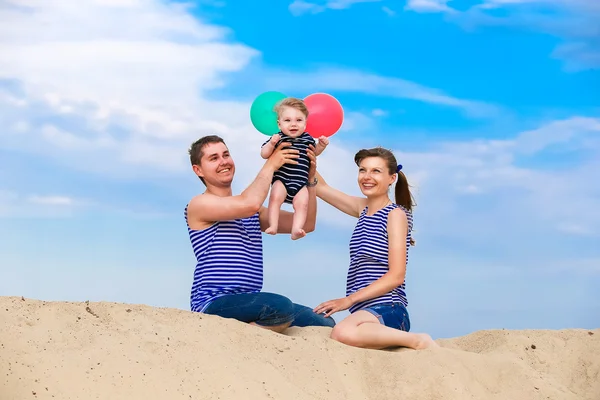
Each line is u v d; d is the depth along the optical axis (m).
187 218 4.69
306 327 4.79
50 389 3.38
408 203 4.94
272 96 5.01
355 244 4.77
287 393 3.74
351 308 4.75
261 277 4.69
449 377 4.09
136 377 3.55
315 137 5.10
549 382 4.28
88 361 3.58
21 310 3.93
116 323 4.03
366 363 4.21
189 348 3.86
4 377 3.39
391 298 4.62
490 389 4.14
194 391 3.58
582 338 4.76
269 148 4.83
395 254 4.59
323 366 4.07
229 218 4.49
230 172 4.65
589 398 4.23
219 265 4.55
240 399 3.60
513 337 4.75
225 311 4.43
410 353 4.30
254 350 4.03
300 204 4.79
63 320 3.92
